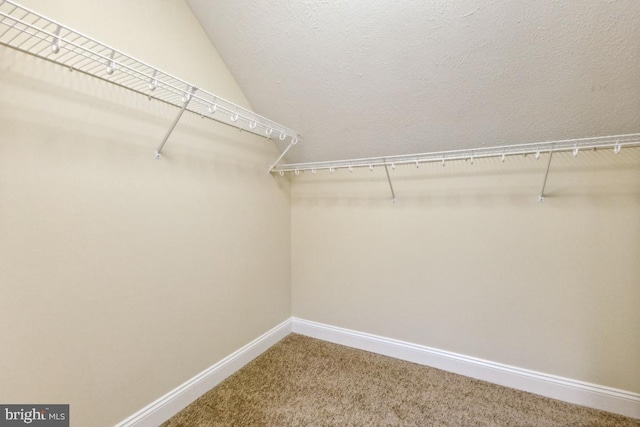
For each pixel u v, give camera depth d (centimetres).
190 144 155
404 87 152
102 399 120
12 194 95
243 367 193
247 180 195
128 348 129
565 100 134
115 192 123
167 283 145
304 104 180
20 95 96
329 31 140
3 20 87
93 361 117
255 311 206
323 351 215
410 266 200
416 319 200
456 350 188
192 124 156
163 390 145
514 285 171
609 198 148
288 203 239
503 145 163
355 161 206
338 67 153
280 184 229
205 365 167
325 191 227
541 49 120
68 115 108
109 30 120
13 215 95
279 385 174
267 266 217
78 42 110
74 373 111
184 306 154
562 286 160
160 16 140
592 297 154
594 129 142
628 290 147
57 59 104
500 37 121
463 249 183
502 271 173
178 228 150
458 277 185
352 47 142
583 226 154
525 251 167
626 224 146
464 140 169
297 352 214
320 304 235
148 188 135
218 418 147
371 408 155
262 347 212
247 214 196
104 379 121
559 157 156
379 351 213
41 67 101
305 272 240
